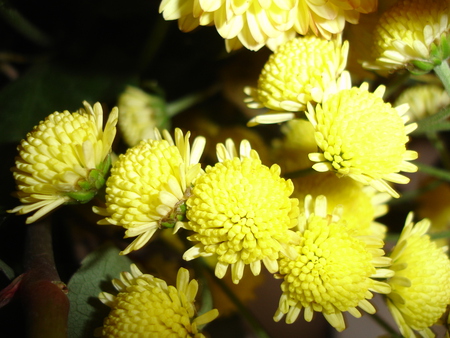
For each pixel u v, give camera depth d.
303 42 0.18
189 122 0.25
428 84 0.24
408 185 0.30
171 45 0.24
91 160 0.16
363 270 0.16
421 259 0.18
